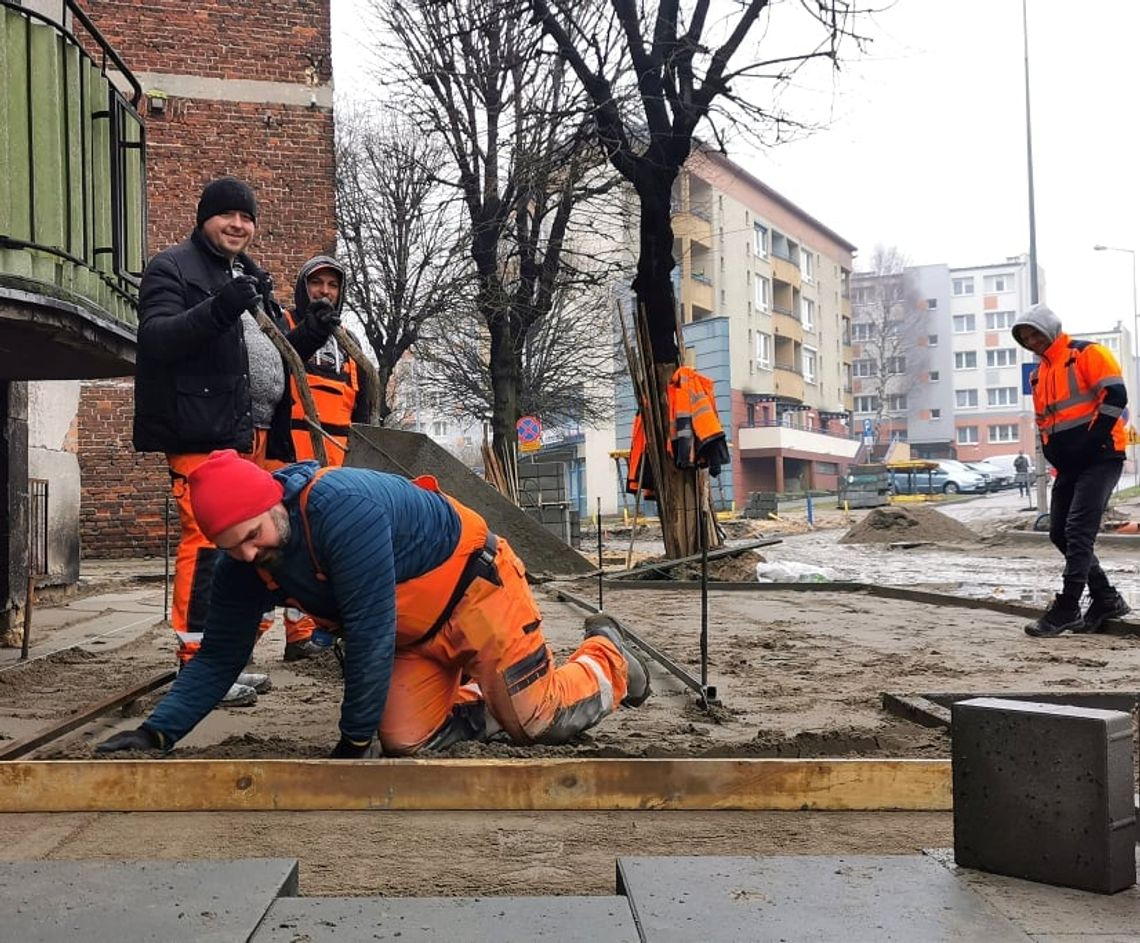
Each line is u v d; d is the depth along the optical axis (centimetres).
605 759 370
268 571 355
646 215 1320
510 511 582
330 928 231
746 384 5838
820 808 349
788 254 6531
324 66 1922
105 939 223
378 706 361
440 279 2483
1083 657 680
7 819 338
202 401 484
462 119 2127
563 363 2988
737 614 970
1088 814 253
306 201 1906
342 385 642
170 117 1855
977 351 10412
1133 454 7575
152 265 486
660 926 229
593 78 1396
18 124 532
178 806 346
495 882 283
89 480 1894
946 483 5597
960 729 271
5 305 500
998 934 227
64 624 914
